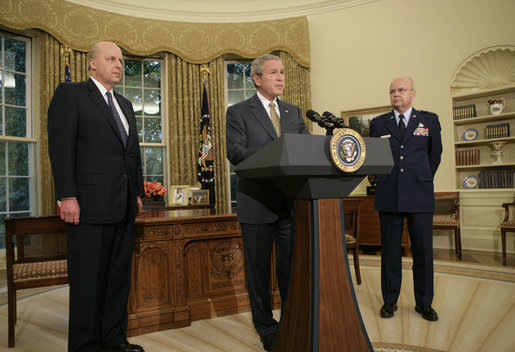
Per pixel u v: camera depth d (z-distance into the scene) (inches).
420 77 216.7
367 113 228.5
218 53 237.6
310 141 47.8
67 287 145.2
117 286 78.7
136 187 82.0
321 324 50.4
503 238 172.2
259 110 77.1
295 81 235.3
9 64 199.9
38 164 203.9
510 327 89.3
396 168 98.9
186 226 98.9
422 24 216.8
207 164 229.3
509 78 201.0
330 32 238.2
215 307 102.3
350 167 49.2
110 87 79.1
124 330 80.3
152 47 229.5
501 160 201.9
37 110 205.8
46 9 197.5
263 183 74.7
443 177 211.3
